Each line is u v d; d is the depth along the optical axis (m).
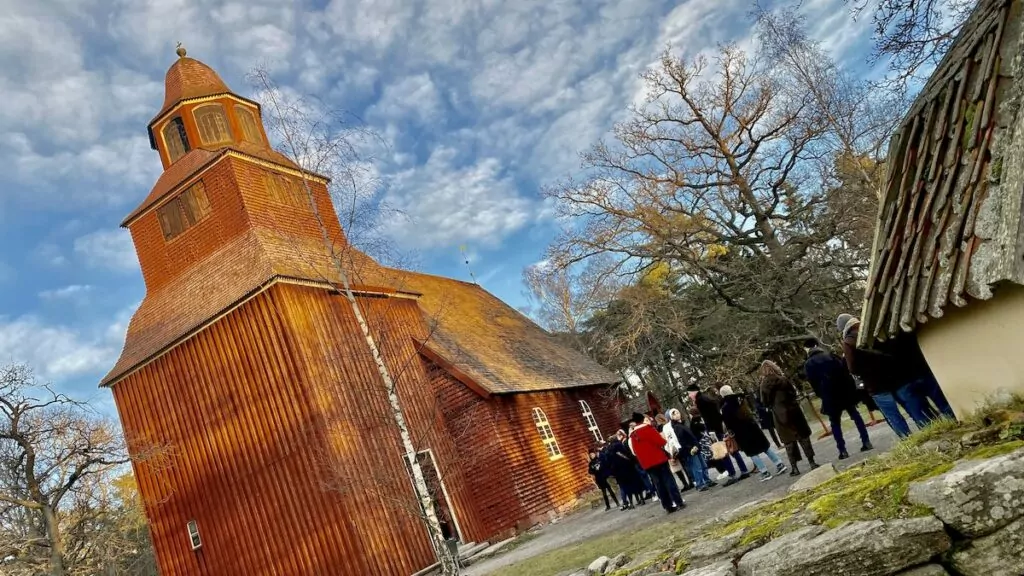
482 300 36.59
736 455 13.05
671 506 12.23
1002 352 5.81
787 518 6.16
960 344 6.25
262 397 19.70
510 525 21.86
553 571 11.22
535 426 25.27
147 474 21.33
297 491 18.91
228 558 19.67
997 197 5.55
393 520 19.22
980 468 4.87
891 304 7.09
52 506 22.78
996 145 5.72
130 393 21.98
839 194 29.05
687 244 32.06
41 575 25.56
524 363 29.30
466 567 18.59
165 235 24.23
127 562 48.19
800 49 26.12
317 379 19.41
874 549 5.03
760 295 32.53
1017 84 5.65
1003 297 5.60
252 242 21.70
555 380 29.11
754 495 10.45
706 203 31.72
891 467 6.38
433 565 19.31
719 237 32.09
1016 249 5.13
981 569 4.77
